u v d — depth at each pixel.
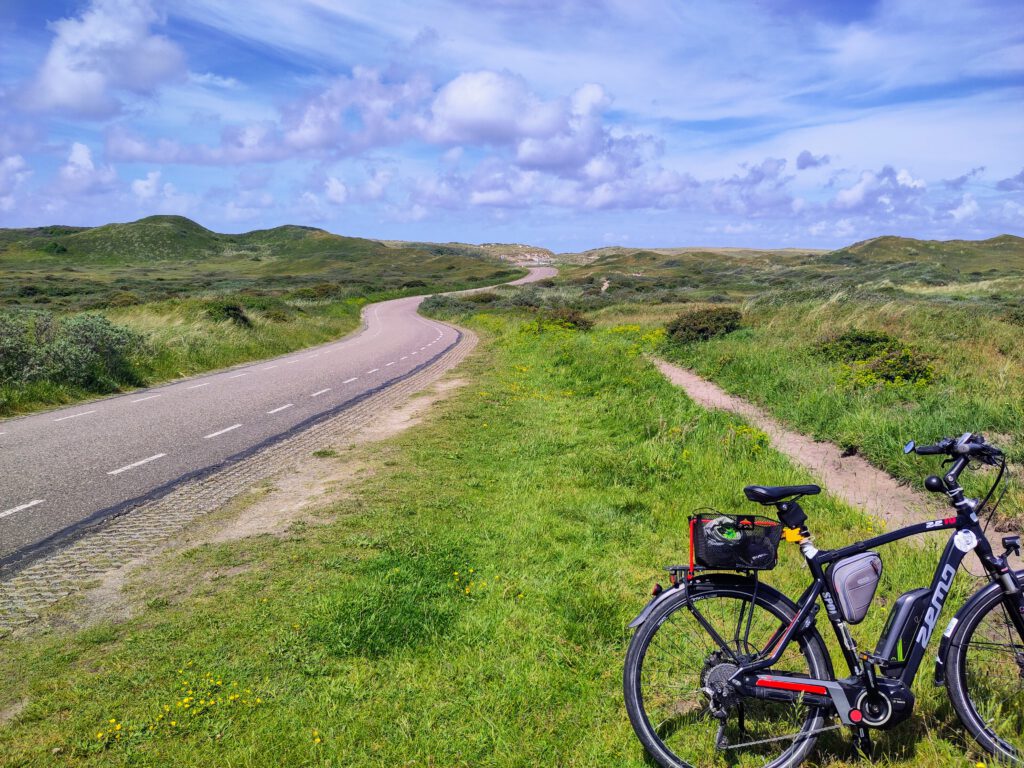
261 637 3.95
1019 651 2.83
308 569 4.95
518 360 18.67
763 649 2.79
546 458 7.94
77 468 8.07
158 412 11.91
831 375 11.67
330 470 7.86
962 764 2.66
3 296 58.94
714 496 6.30
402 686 3.42
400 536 5.55
